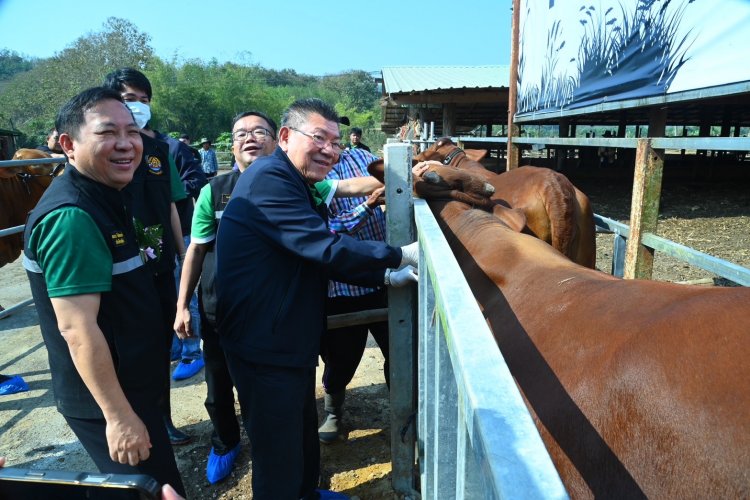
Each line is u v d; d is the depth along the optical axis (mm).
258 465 2158
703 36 2758
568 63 4859
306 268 2068
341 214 2934
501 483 565
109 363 1698
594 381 1188
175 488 2072
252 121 2697
